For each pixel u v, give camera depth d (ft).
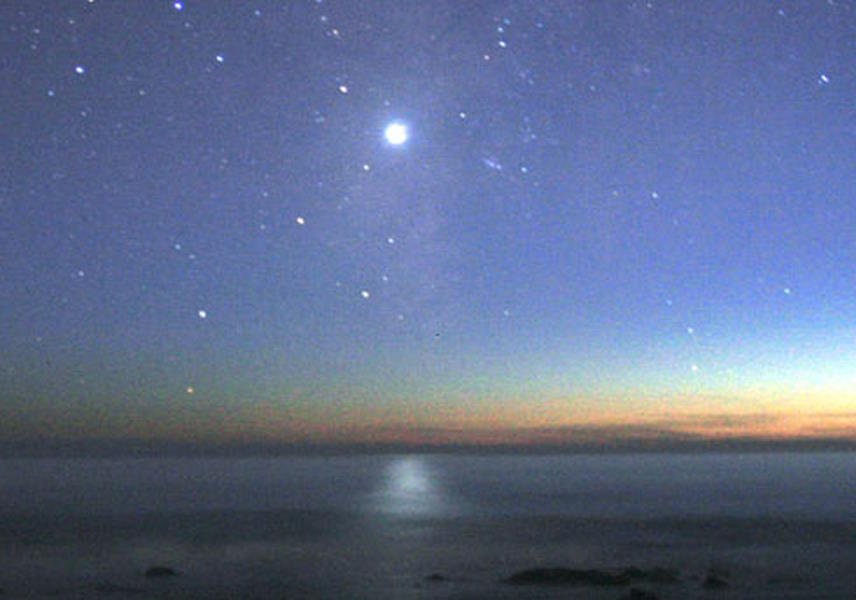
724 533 218.18
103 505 341.82
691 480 615.16
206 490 484.33
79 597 126.62
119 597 126.82
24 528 236.63
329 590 134.21
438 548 190.70
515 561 168.66
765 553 177.68
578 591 128.16
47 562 164.35
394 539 208.54
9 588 134.31
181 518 272.51
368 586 137.49
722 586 131.95
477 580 142.82
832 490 447.01
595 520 261.44
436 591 131.95
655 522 252.21
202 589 134.41
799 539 202.49
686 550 183.83
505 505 337.72
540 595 126.00
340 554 179.01
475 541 205.16
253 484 579.48
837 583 136.67
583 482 590.55
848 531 219.61
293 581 143.13
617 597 123.24
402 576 147.74
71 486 542.98
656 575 139.54
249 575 149.07
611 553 180.34
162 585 138.10
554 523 251.80
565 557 173.78
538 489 482.28
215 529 234.58
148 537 211.00
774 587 132.57
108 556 173.78
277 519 270.46
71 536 214.48
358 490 481.05
